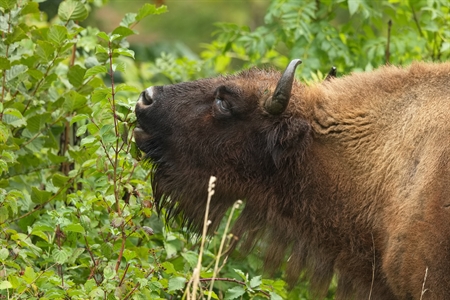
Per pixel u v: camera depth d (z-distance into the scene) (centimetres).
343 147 1151
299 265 1214
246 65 1730
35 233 1093
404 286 1075
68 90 1341
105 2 1458
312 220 1173
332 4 1728
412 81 1136
